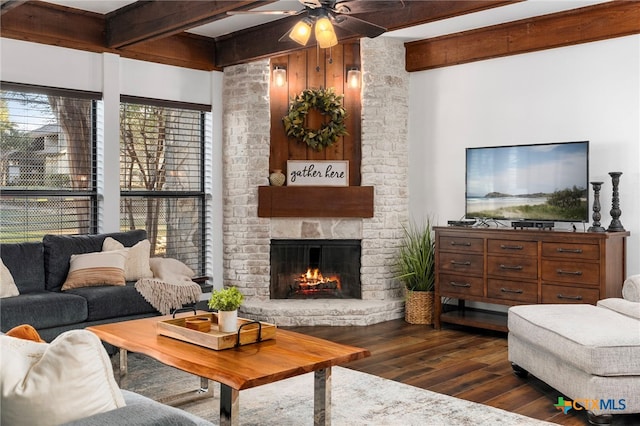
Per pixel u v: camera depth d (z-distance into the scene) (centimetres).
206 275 658
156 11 507
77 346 175
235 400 278
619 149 518
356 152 650
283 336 344
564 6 527
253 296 639
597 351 331
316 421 305
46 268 499
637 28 500
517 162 554
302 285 653
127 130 596
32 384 171
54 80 534
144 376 431
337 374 434
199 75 646
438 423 340
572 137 547
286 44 571
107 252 515
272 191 633
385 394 390
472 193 584
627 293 427
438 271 583
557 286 501
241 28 611
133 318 490
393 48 643
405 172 657
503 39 582
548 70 561
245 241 639
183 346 318
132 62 590
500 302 539
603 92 527
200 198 657
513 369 440
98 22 558
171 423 179
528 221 543
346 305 613
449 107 632
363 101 632
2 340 187
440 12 477
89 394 176
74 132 557
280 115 648
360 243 642
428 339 541
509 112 588
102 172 567
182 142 641
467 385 411
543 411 361
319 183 644
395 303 630
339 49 651
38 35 520
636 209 507
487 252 546
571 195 519
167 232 630
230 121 652
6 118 512
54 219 546
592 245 480
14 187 519
